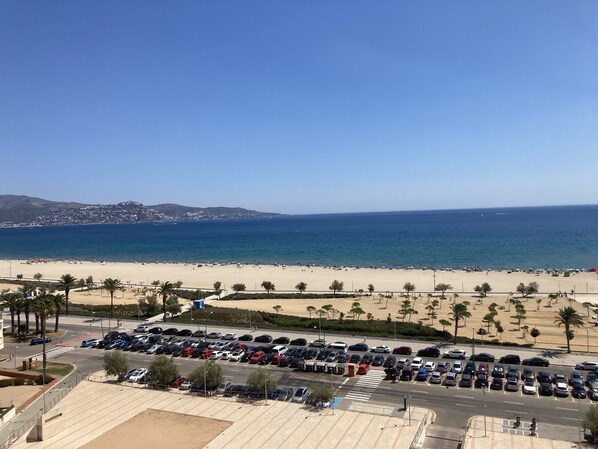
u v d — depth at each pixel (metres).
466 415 57.47
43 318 79.25
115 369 72.12
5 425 57.69
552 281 168.25
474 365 73.38
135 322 112.75
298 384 69.62
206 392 66.75
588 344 88.56
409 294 147.00
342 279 184.75
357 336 95.25
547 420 55.59
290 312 124.31
